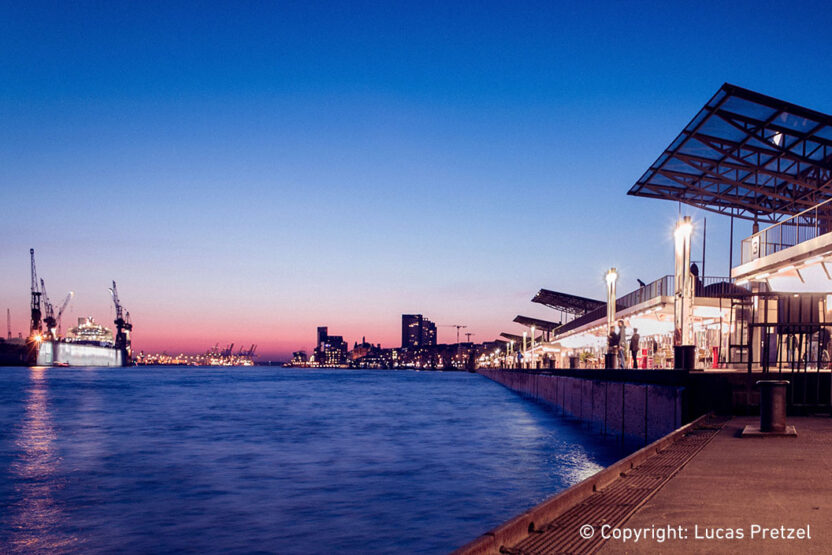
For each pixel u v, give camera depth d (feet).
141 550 44.62
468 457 84.12
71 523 51.55
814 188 90.38
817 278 78.64
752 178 100.63
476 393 279.69
